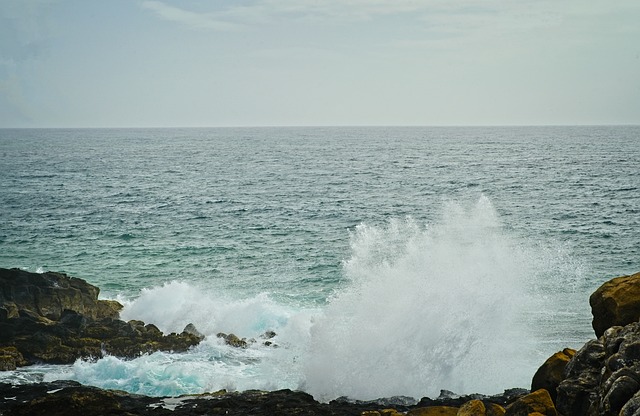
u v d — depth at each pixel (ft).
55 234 157.28
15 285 84.38
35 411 48.14
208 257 131.64
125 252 137.08
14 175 317.42
